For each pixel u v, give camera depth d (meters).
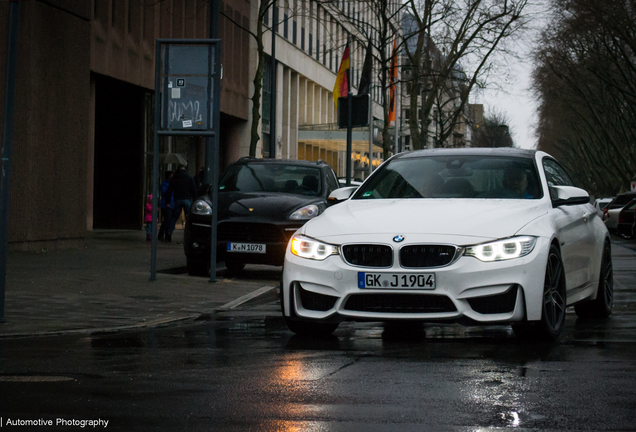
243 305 10.02
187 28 32.97
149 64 28.31
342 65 37.22
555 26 43.81
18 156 15.70
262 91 45.38
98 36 24.30
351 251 6.79
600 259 8.79
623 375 5.34
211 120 12.09
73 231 17.83
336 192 8.53
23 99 15.81
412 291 6.55
